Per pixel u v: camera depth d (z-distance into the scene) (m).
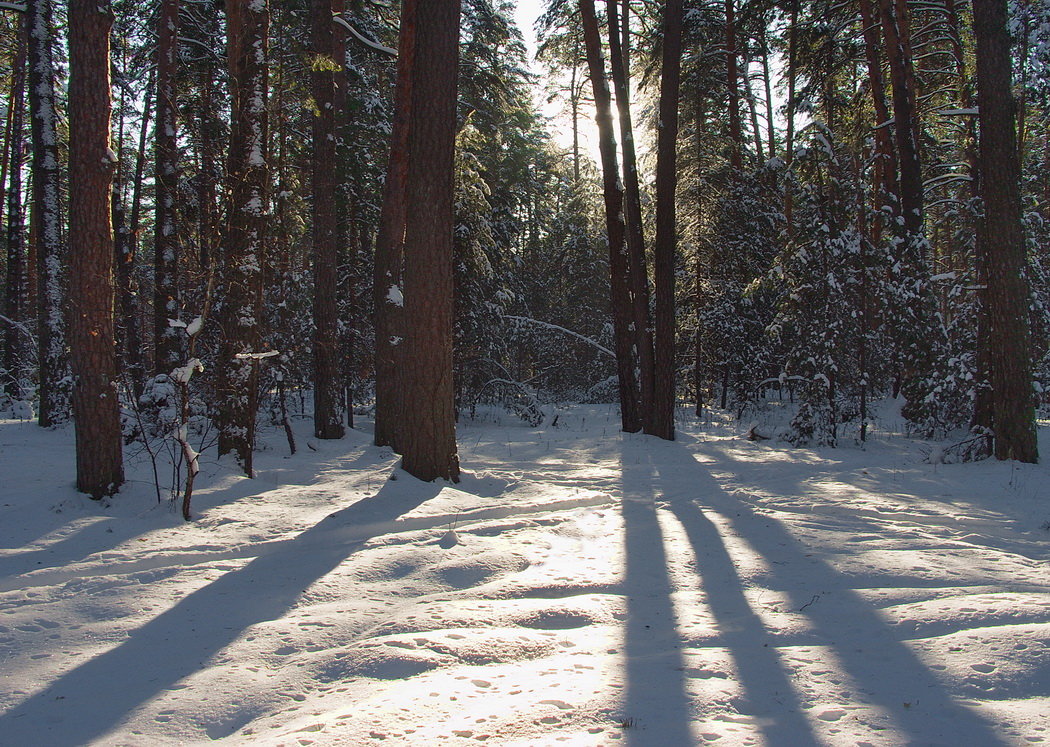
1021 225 10.97
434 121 8.26
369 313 17.72
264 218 9.44
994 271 11.15
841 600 4.88
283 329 13.70
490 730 2.98
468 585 5.32
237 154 9.19
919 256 15.50
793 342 16.06
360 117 17.19
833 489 9.48
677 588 5.25
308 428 14.82
